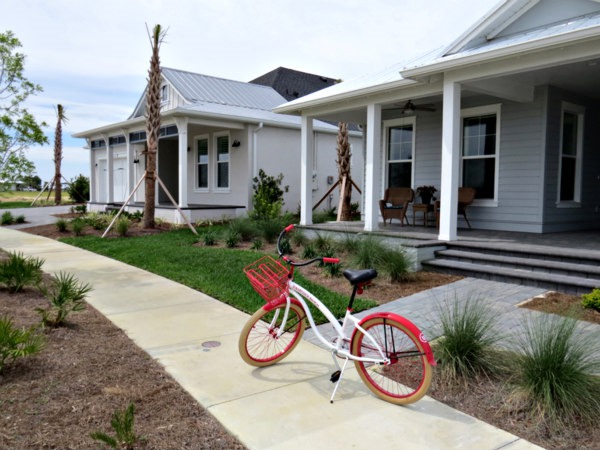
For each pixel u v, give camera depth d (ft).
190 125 50.98
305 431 9.68
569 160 31.91
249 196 50.55
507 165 31.27
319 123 58.44
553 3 25.02
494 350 12.21
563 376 10.12
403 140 38.78
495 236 27.84
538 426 9.71
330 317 11.92
